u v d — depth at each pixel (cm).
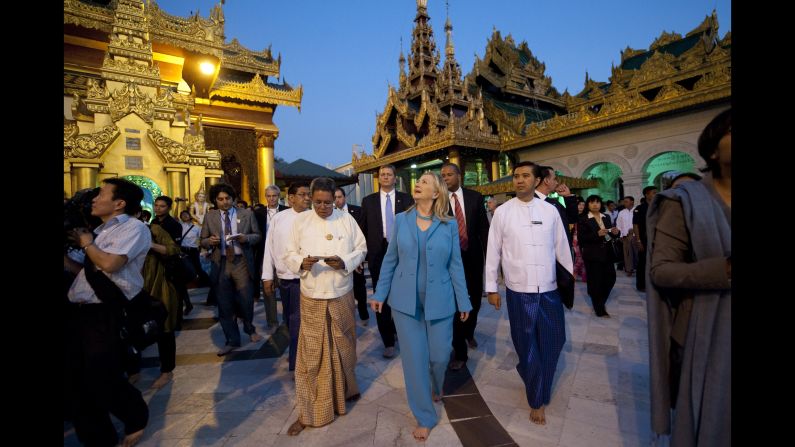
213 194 450
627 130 1634
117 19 1080
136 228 242
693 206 127
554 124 1825
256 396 321
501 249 297
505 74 2586
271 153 2053
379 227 453
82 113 955
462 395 306
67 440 266
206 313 646
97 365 225
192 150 1050
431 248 259
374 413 282
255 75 1977
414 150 2053
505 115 2139
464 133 1886
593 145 1764
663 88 1459
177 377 365
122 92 970
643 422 258
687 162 1712
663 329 140
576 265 865
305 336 270
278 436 256
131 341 259
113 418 296
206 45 1661
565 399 296
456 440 242
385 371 365
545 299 271
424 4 2495
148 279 341
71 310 225
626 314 552
